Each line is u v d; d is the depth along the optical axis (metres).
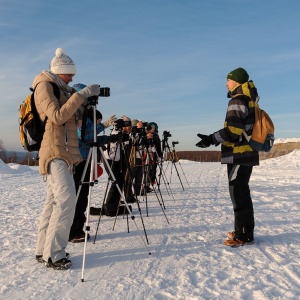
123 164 6.04
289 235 4.66
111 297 2.83
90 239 4.59
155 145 8.93
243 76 4.19
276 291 2.90
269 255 3.86
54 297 2.85
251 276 3.24
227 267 3.48
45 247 3.54
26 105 3.57
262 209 6.71
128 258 3.80
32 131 3.49
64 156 3.47
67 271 3.43
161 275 3.29
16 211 6.75
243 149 4.12
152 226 5.29
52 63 3.73
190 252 3.99
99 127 5.00
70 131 3.58
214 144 4.19
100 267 3.53
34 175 15.87
